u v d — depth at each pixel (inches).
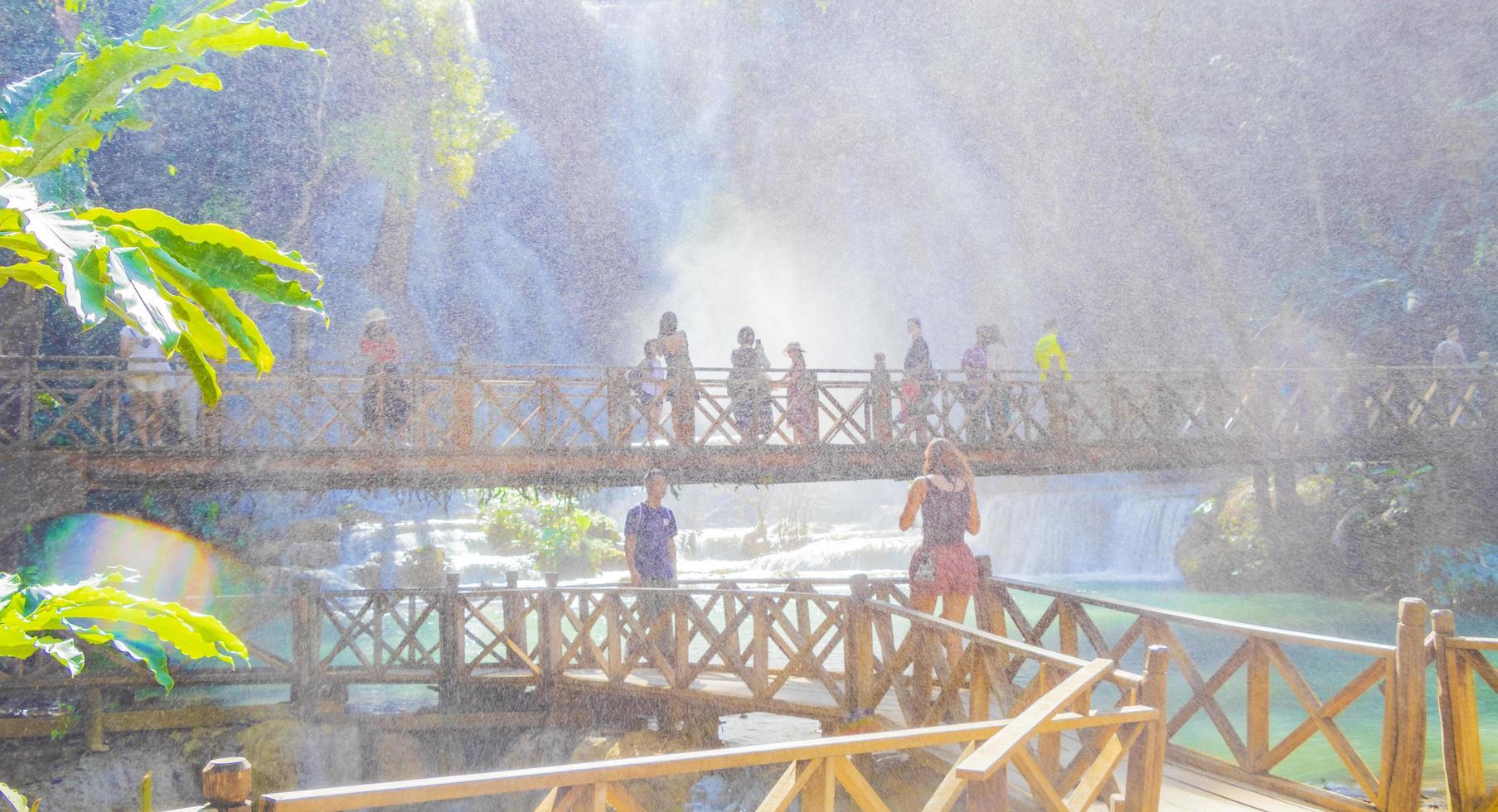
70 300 58.0
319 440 361.1
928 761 198.8
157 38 76.6
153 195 645.3
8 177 63.7
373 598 309.4
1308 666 374.3
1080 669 143.5
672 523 291.1
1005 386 482.6
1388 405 574.2
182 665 302.0
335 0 685.9
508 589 314.7
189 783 272.8
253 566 558.9
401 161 716.7
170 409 348.5
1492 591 500.7
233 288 73.7
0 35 425.1
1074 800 126.4
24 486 310.0
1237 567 608.4
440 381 378.3
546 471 387.2
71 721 285.9
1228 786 185.2
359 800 79.7
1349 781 228.2
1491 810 160.2
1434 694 312.8
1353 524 569.6
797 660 238.1
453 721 293.9
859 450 441.4
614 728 282.4
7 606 76.2
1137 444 510.0
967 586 225.0
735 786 239.6
